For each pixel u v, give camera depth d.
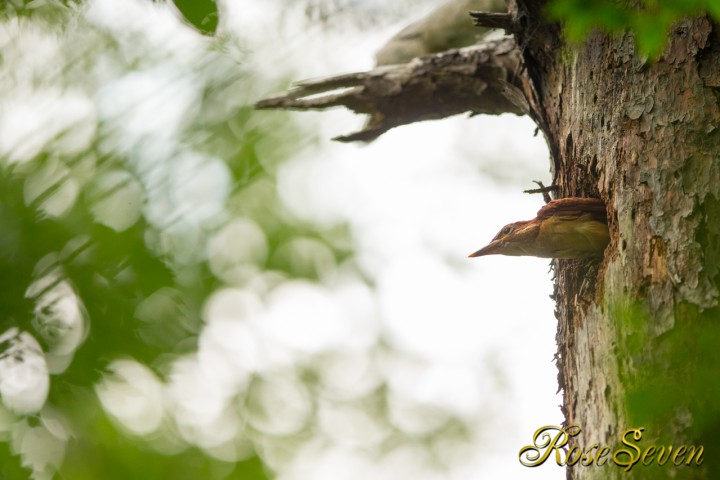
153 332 12.02
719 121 7.73
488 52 11.23
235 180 15.79
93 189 11.86
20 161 11.14
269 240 17.14
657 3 6.76
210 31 11.24
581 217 9.13
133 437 12.91
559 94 9.79
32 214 10.94
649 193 7.77
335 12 11.85
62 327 10.70
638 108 8.17
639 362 7.06
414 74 11.37
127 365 11.51
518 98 11.02
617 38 8.59
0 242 10.63
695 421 5.96
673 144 7.81
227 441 15.41
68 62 11.34
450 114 11.71
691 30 8.07
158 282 12.30
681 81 8.00
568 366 8.66
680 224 7.44
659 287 7.29
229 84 13.08
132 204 12.45
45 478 11.46
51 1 10.92
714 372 5.95
